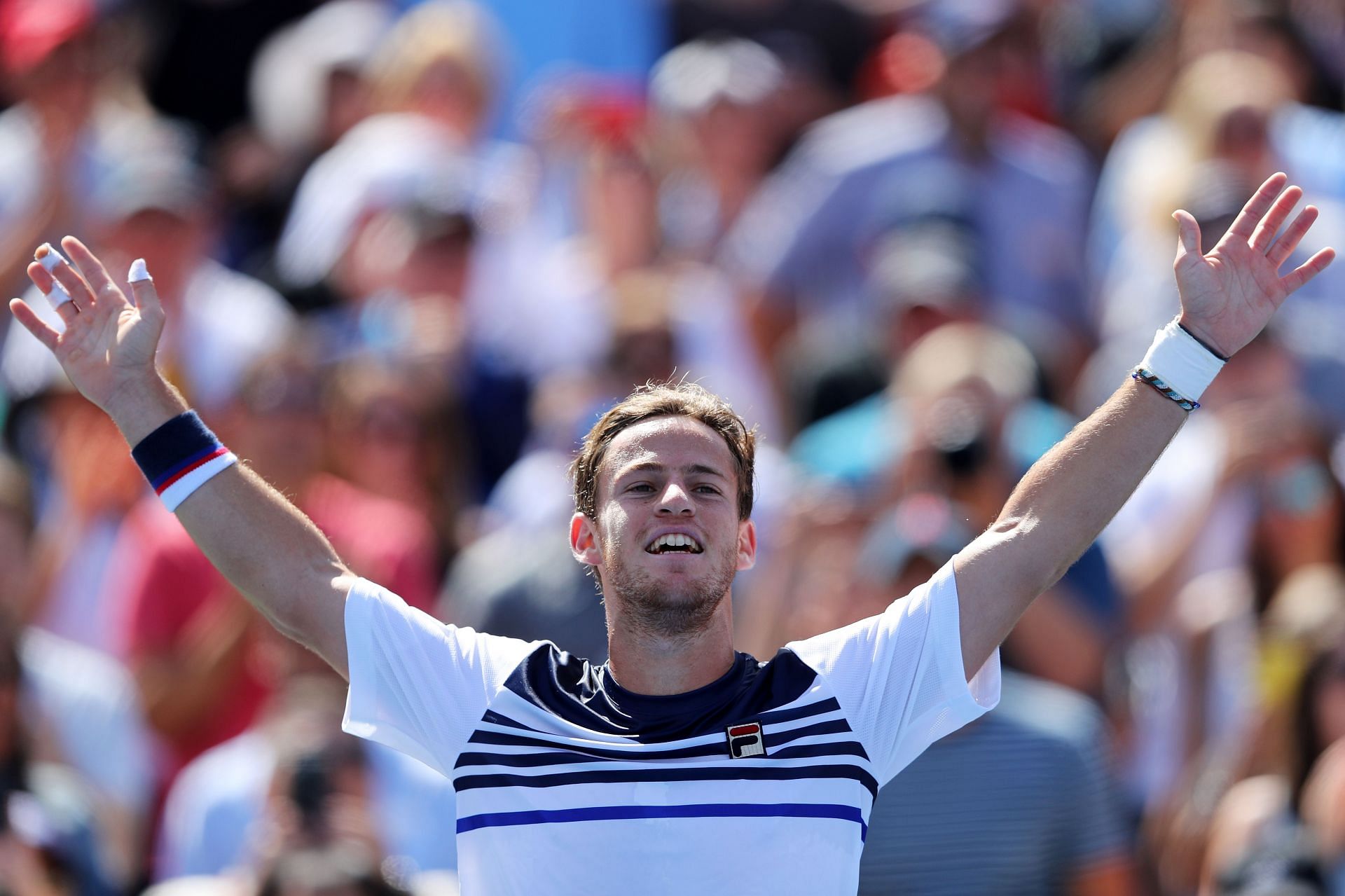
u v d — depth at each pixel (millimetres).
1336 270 37281
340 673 17500
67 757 27891
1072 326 38469
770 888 16078
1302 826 26750
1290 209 17656
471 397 35219
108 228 35281
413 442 32375
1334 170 39156
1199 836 28125
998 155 38531
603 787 16328
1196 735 30125
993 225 37875
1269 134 37938
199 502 17578
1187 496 31703
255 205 40344
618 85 43375
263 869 24516
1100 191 40969
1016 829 24156
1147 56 42812
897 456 29453
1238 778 27844
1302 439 31062
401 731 17172
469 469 35031
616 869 16062
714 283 38625
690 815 16203
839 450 32031
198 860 26766
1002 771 24328
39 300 36000
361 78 40938
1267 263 17547
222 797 26891
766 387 37406
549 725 16766
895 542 26625
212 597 29547
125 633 29578
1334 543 30562
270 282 37469
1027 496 17484
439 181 38094
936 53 39906
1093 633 28750
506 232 38438
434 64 40125
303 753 25141
